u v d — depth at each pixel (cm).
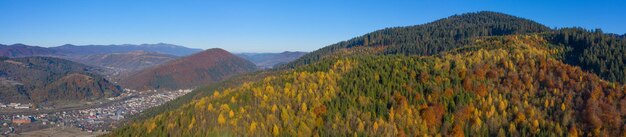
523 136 12650
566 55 19238
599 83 14712
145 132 14262
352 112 13875
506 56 17262
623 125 12744
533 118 13312
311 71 17775
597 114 13075
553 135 12419
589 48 18962
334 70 17225
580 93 14088
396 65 16738
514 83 14988
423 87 15025
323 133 13100
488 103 13938
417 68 16250
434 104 13938
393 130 13000
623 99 13675
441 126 13375
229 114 13650
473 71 15712
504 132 12781
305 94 14850
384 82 15375
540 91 14550
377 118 13438
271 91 15138
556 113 13462
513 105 13912
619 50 18462
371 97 14638
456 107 13825
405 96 14512
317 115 13962
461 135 12875
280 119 13738
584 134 12731
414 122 13362
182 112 14775
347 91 15125
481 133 13000
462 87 14962
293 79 16425
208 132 12900
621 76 16388
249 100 14712
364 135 12825
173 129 13738
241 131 12925
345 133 13088
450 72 15900
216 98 15538
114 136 15075
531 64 16162
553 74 15475
